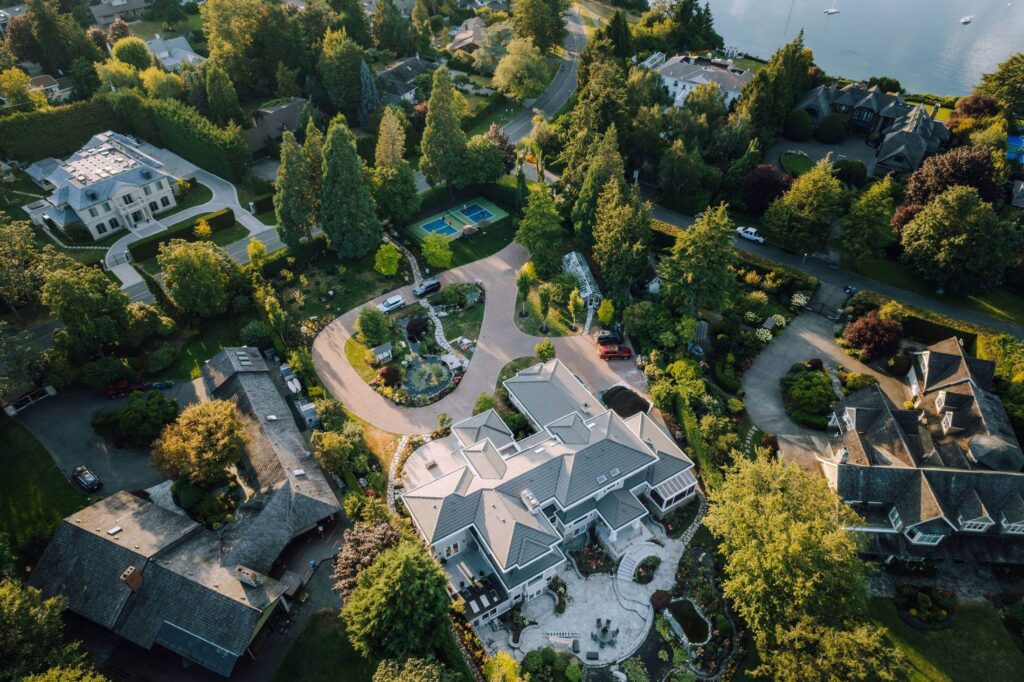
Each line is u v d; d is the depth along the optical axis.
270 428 71.06
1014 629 58.81
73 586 56.00
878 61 182.50
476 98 148.88
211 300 86.62
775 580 54.81
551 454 66.81
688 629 59.88
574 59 167.00
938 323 85.06
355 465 68.75
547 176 122.50
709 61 145.50
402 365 84.12
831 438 74.81
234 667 54.31
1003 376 77.38
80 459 71.44
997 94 130.38
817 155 125.81
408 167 105.06
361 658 55.56
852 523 59.25
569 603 61.88
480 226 110.94
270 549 59.84
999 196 100.38
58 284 74.38
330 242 99.25
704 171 111.62
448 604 53.69
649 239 92.69
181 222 108.00
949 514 63.25
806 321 91.44
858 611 54.00
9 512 65.88
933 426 72.81
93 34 156.88
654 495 68.81
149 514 61.84
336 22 156.38
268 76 145.25
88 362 78.88
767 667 53.09
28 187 116.69
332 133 90.50
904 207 99.88
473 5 197.62
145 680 53.81
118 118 128.88
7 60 141.38
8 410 75.56
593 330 90.88
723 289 86.38
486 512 62.00
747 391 81.81
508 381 78.00
